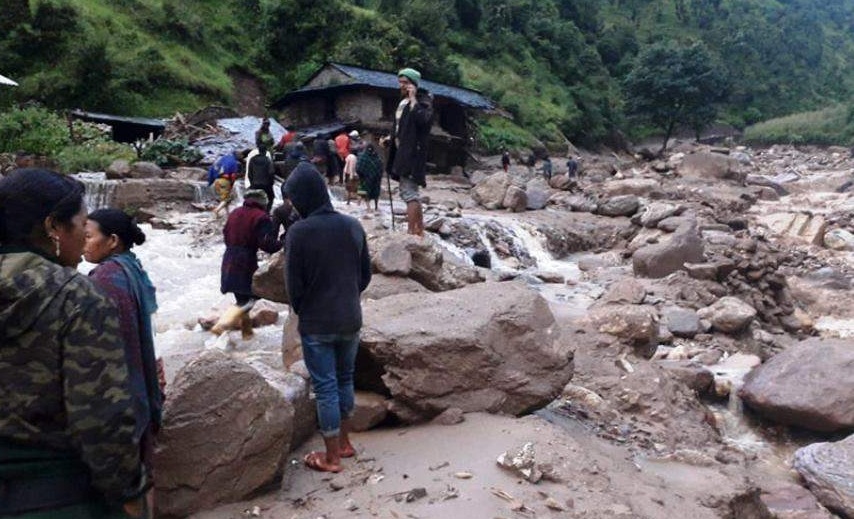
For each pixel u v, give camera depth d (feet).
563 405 24.09
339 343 16.39
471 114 147.64
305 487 15.99
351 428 19.13
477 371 19.45
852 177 140.67
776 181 136.05
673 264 53.36
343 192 71.61
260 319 32.09
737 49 341.62
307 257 15.79
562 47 269.23
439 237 59.93
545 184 107.65
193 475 14.99
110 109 121.90
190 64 147.95
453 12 234.58
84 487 8.39
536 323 20.72
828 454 24.04
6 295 7.98
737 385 30.83
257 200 27.45
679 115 222.89
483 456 16.61
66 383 7.98
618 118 246.27
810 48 375.45
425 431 18.49
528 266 62.54
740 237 67.36
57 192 8.68
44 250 8.67
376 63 156.97
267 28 167.73
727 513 18.22
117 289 11.27
